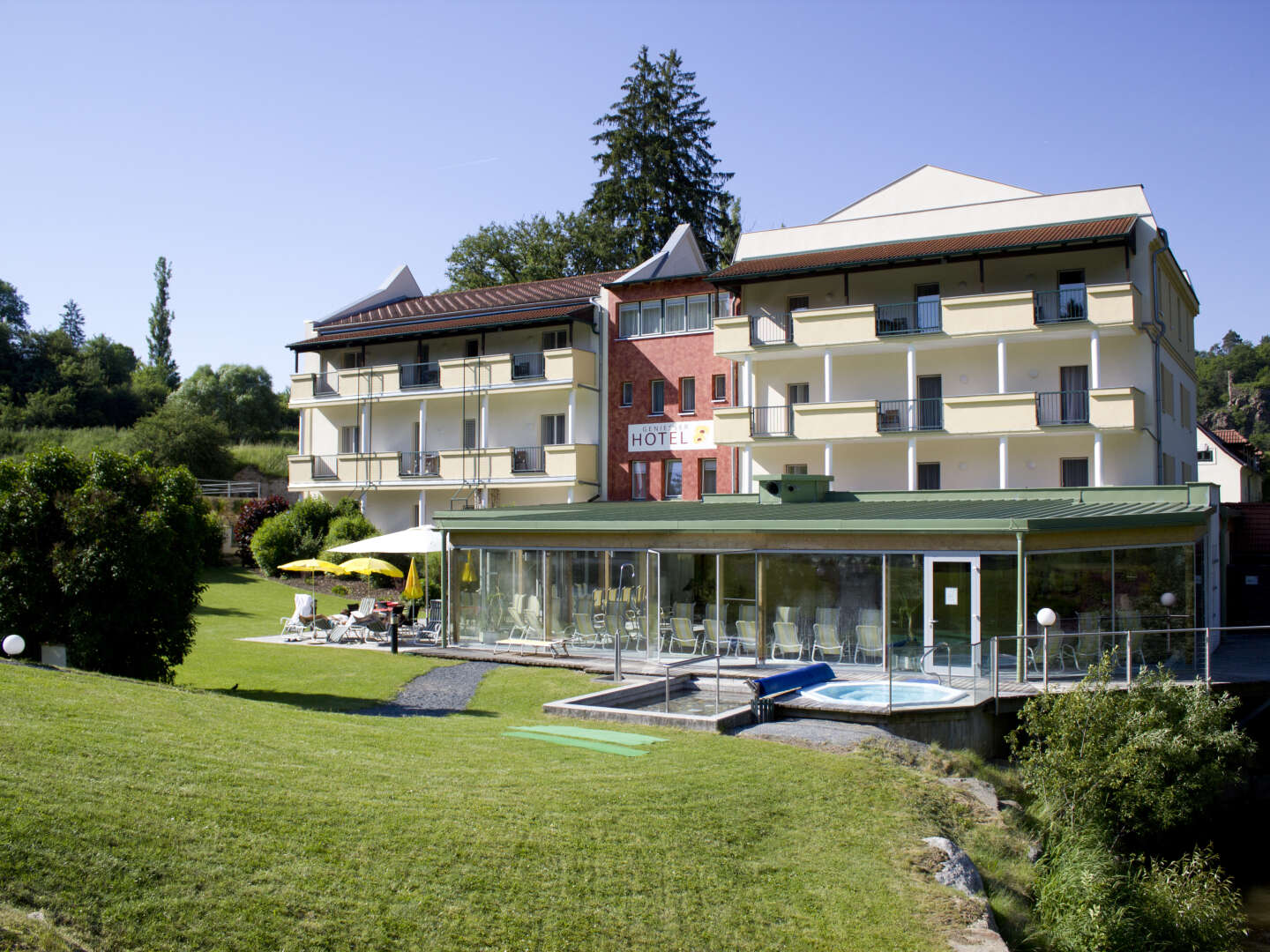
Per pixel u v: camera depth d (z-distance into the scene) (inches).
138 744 437.1
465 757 510.3
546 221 2655.0
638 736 605.0
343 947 319.0
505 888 369.1
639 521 1002.1
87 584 653.9
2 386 2679.6
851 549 912.9
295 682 834.2
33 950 271.9
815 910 394.3
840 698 719.7
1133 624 908.0
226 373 3405.5
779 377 1530.5
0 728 423.8
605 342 1704.0
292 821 383.2
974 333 1337.4
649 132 2385.6
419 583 1395.2
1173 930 502.0
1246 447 2554.1
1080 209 1374.3
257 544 1711.4
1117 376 1323.8
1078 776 585.6
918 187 1528.1
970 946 376.5
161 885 324.2
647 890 387.2
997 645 762.8
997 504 1055.0
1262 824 809.5
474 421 1787.6
